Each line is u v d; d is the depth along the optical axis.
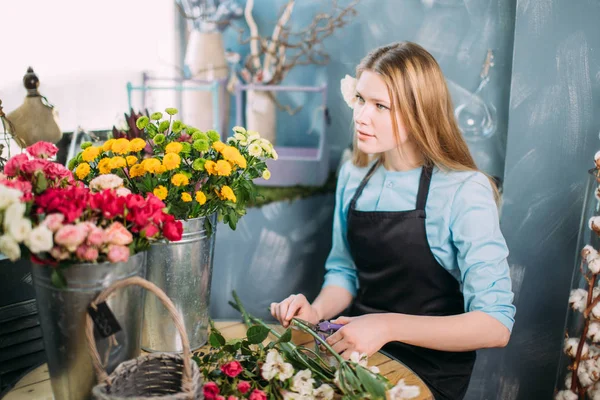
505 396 2.00
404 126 1.48
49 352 1.05
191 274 1.23
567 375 1.67
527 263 1.92
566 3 1.75
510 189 1.90
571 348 1.62
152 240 1.08
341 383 1.10
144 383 1.05
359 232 1.61
